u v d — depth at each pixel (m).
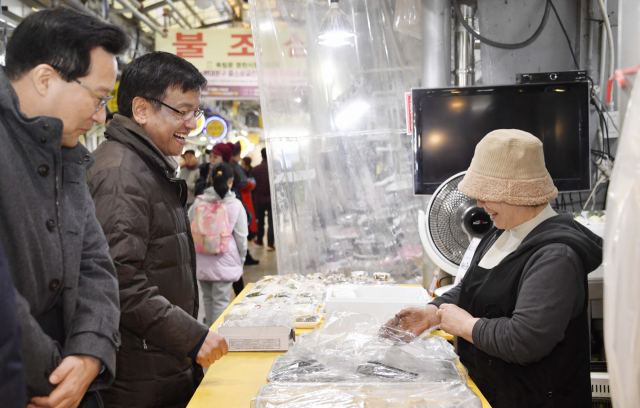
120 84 1.56
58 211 0.99
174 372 1.54
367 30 2.88
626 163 0.83
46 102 0.97
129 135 1.50
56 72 0.96
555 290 1.26
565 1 2.80
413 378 1.33
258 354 1.63
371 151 2.90
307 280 2.44
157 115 1.52
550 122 2.40
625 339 0.81
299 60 2.88
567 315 1.25
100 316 1.07
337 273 2.67
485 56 2.86
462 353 1.57
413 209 2.91
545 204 1.43
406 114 2.70
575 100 2.39
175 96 1.52
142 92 1.51
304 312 1.94
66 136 1.03
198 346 1.42
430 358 1.44
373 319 1.70
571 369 1.35
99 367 1.04
